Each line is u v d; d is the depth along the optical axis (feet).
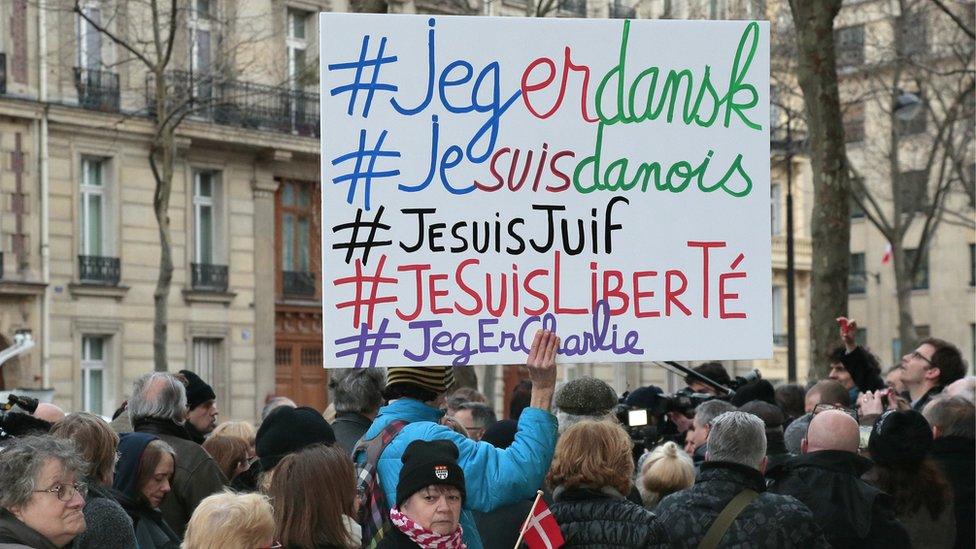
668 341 18.37
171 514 22.58
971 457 23.89
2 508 15.97
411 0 106.83
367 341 17.54
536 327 17.97
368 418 23.57
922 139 131.03
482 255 17.90
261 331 112.78
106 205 102.99
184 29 102.27
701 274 18.48
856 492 20.13
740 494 18.58
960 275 177.78
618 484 18.16
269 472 19.80
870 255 186.60
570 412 21.99
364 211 17.65
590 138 18.33
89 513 18.04
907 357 29.40
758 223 18.70
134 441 20.56
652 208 18.43
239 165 110.93
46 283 97.91
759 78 18.75
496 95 18.08
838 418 20.61
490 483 16.90
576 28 18.33
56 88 99.09
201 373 109.60
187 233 107.65
